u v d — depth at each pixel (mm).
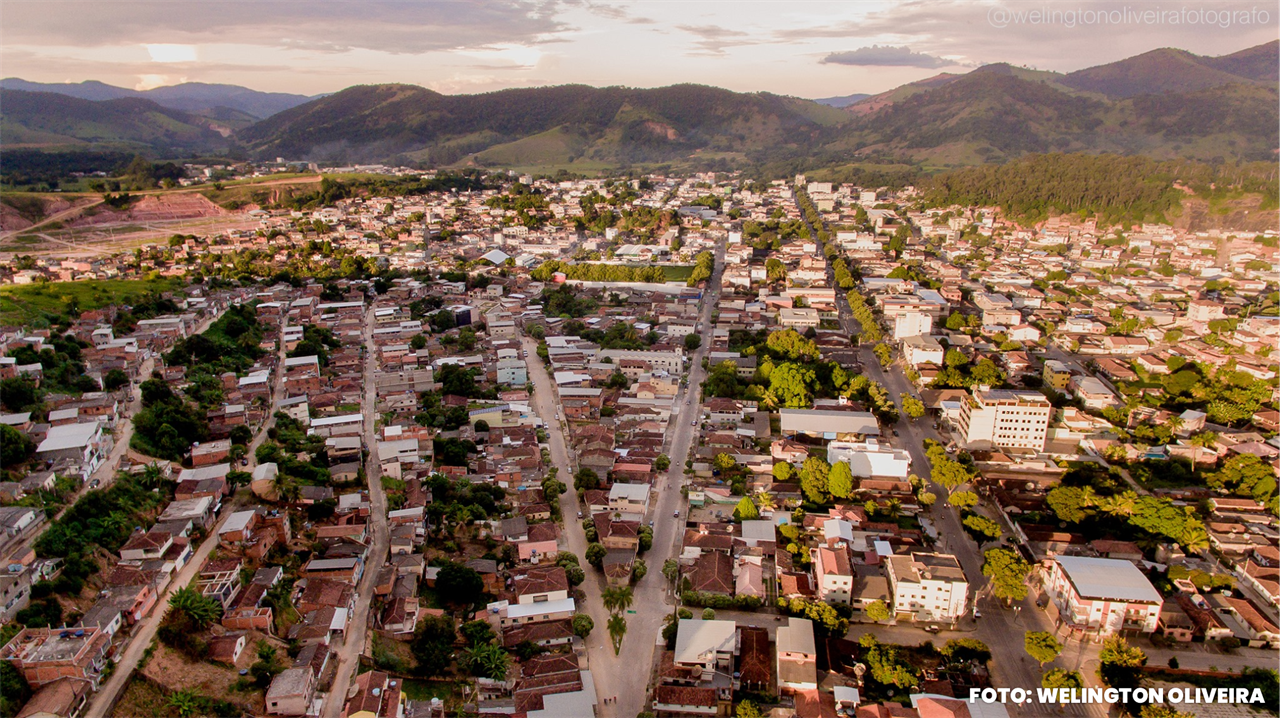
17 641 149625
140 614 168500
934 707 159500
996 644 192750
